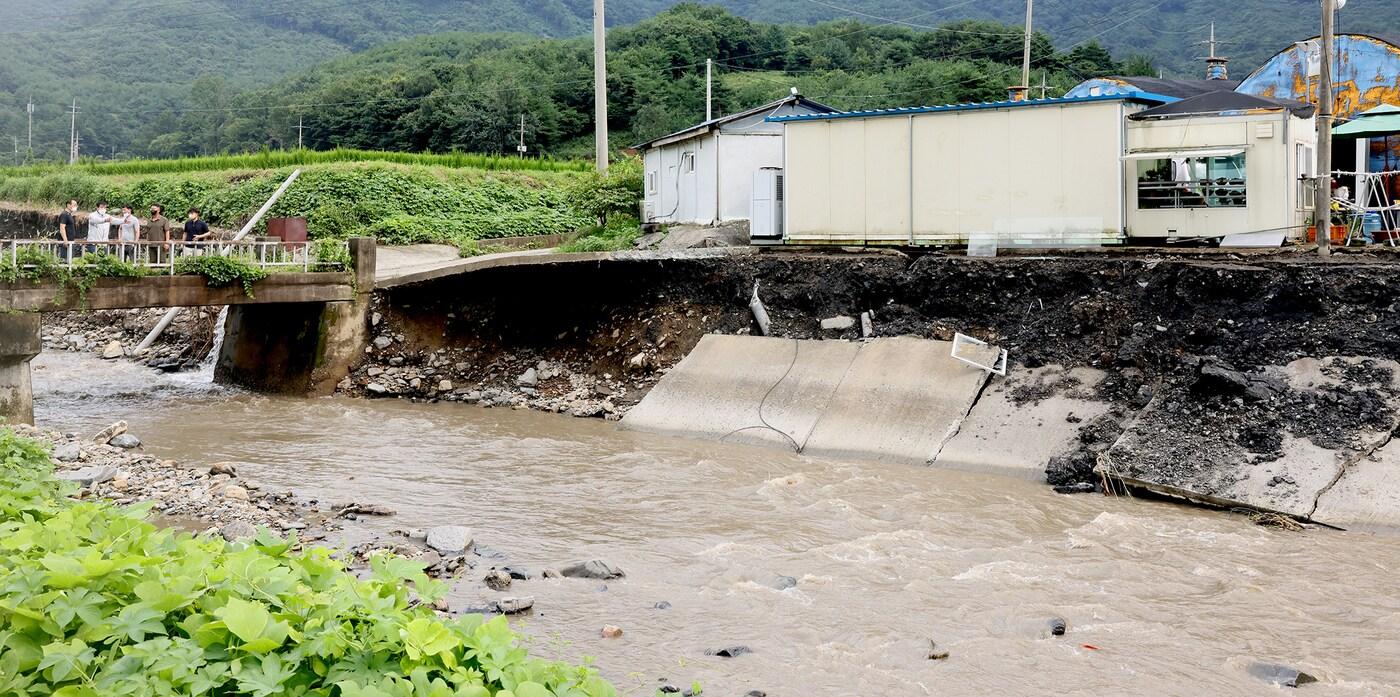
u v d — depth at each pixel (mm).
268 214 37156
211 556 6992
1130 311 17625
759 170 23906
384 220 35312
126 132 114250
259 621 5887
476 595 10914
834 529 13352
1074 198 19984
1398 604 10656
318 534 12688
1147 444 14992
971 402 17281
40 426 19578
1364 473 13422
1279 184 18688
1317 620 10336
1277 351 15750
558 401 21641
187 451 17547
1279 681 9031
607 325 23203
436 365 23688
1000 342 18469
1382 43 26250
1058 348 17797
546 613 10516
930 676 9180
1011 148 20516
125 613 6020
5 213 45562
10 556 6723
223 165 46375
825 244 22750
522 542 12852
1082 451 15555
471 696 5672
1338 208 19781
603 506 14453
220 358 26188
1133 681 9086
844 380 18656
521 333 24078
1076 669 9312
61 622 5891
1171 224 19438
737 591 11180
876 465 16594
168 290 21109
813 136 22703
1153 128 19516
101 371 26750
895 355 18750
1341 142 21547
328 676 5871
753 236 23984
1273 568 11719
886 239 21969
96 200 43531
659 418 19688
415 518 13750
